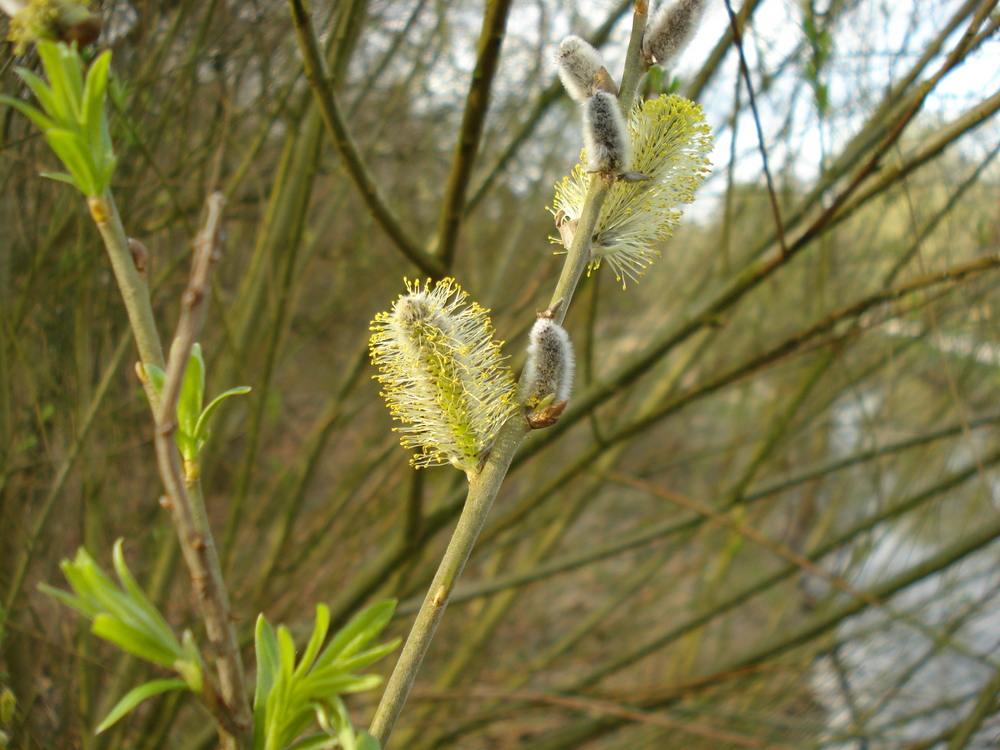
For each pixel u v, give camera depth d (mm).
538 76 4543
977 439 5113
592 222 1299
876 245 4949
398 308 1270
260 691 1033
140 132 2744
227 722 952
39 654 2787
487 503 1221
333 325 5473
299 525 5152
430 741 4645
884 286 3105
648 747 4691
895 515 4039
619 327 6152
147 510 4047
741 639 6500
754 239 4559
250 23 2971
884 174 2387
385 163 5578
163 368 991
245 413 4680
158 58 2750
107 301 2949
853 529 4168
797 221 2832
